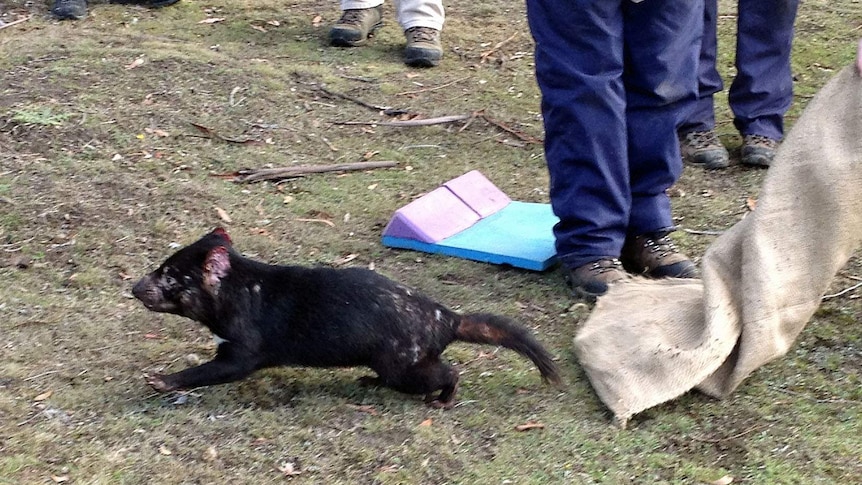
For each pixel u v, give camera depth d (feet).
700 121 18.02
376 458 12.55
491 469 12.50
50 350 13.67
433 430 12.86
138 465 12.37
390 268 15.25
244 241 15.57
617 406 13.07
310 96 19.25
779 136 18.07
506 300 14.73
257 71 19.66
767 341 13.21
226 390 13.28
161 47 20.26
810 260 13.29
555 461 12.61
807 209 13.26
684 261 14.98
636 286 14.34
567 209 14.73
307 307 13.00
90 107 18.10
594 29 14.20
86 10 21.88
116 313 14.28
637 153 14.84
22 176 16.40
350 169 17.34
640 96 14.74
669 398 13.15
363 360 13.05
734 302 13.38
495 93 19.84
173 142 17.58
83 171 16.63
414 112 18.99
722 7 23.48
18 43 20.02
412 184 17.11
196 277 12.94
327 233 15.90
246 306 12.99
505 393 13.37
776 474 12.55
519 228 15.89
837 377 13.64
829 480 12.50
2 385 13.19
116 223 15.70
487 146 18.24
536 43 14.56
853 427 13.03
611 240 14.74
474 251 15.40
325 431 12.82
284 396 13.26
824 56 21.52
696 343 13.34
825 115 13.30
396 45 21.53
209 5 22.70
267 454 12.55
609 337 13.60
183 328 14.08
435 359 13.12
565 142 14.57
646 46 14.47
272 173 17.01
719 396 13.34
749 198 17.02
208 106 18.56
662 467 12.60
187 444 12.61
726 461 12.68
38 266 14.92
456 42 21.77
